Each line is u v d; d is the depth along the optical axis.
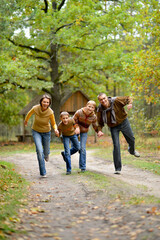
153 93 13.12
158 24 12.95
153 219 3.45
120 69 21.58
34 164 10.68
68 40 20.34
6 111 31.27
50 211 4.26
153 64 12.18
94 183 5.98
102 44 22.11
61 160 11.33
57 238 3.06
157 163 9.15
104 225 3.47
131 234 3.06
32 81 20.05
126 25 19.80
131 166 8.61
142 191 5.07
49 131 7.72
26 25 12.64
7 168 8.70
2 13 11.74
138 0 19.17
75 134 7.75
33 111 7.44
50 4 23.33
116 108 7.11
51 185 6.34
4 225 3.31
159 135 17.05
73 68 21.02
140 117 17.08
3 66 16.75
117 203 4.38
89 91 24.53
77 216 3.93
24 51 21.62
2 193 5.21
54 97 23.77
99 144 22.03
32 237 3.09
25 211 4.19
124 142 16.02
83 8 18.78
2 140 32.34
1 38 13.37
